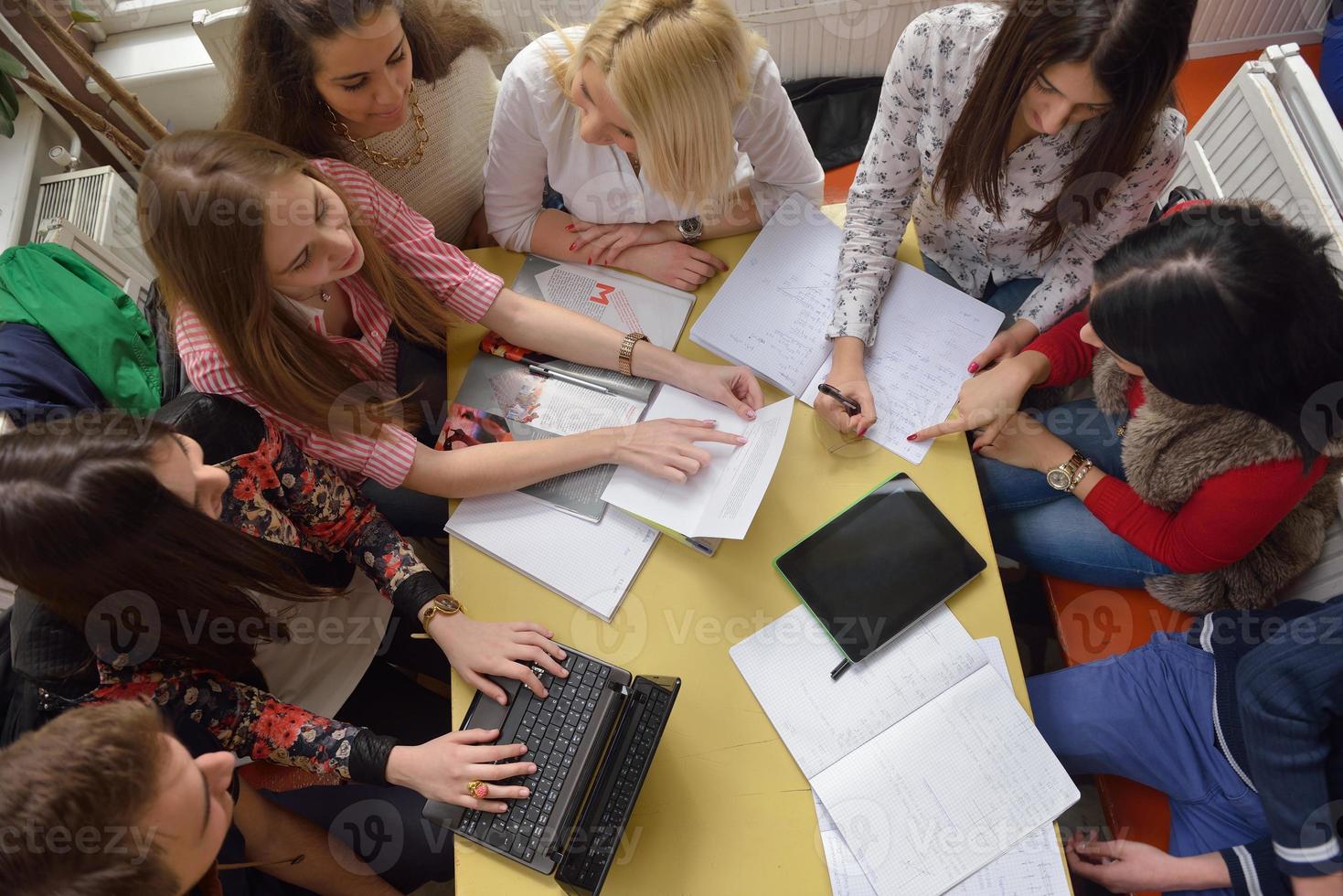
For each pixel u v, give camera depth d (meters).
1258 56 2.05
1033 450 1.35
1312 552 1.31
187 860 0.87
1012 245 1.48
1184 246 1.06
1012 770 1.05
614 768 1.06
